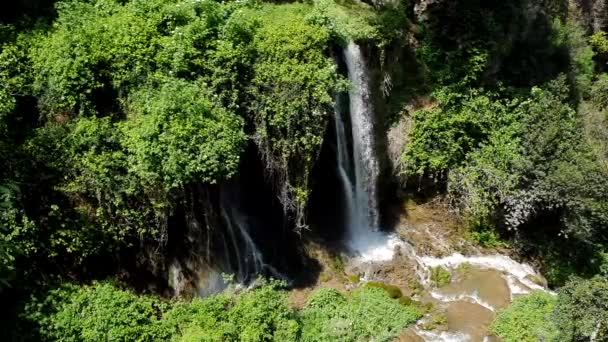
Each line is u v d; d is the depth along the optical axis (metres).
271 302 12.61
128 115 12.52
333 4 15.50
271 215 14.84
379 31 15.63
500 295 14.61
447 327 13.55
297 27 13.83
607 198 15.30
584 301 12.27
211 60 12.82
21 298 11.38
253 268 14.53
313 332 12.72
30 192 11.62
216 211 13.53
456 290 14.86
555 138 16.02
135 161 11.96
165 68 12.72
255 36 13.42
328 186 15.82
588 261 16.03
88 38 12.66
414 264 15.67
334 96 14.35
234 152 12.30
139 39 12.74
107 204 11.98
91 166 11.80
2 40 12.54
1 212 11.01
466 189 16.61
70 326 11.21
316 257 15.34
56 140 11.89
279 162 13.67
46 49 12.55
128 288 12.76
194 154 11.95
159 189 11.98
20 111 12.37
